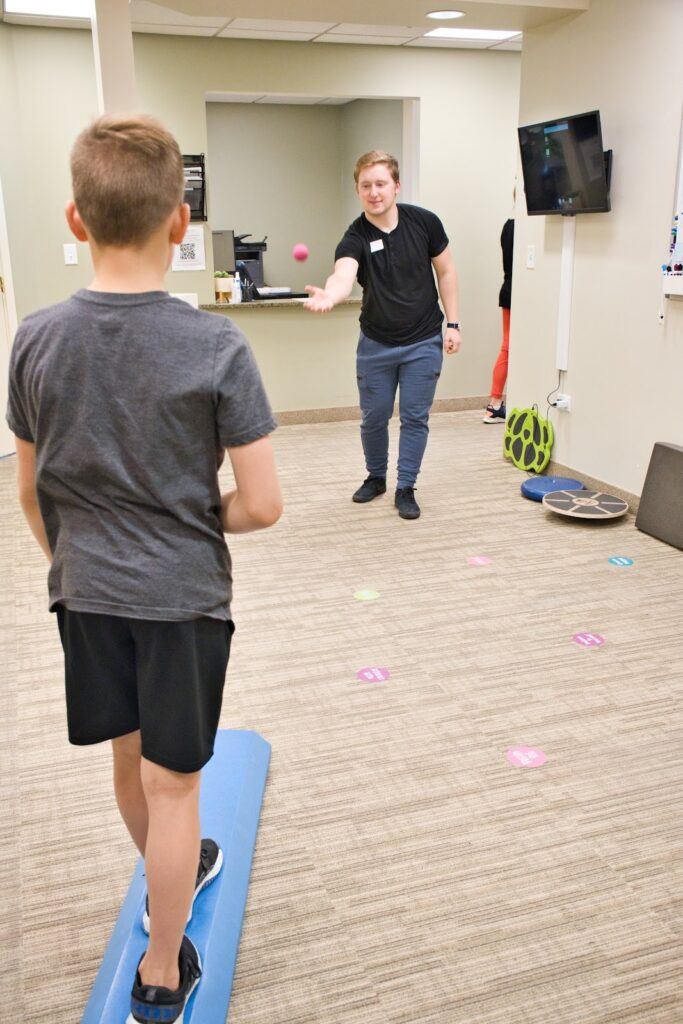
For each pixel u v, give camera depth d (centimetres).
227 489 485
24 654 293
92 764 231
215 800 201
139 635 122
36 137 541
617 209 405
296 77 579
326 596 334
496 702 257
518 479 488
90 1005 151
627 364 412
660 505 387
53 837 202
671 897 180
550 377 475
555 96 440
